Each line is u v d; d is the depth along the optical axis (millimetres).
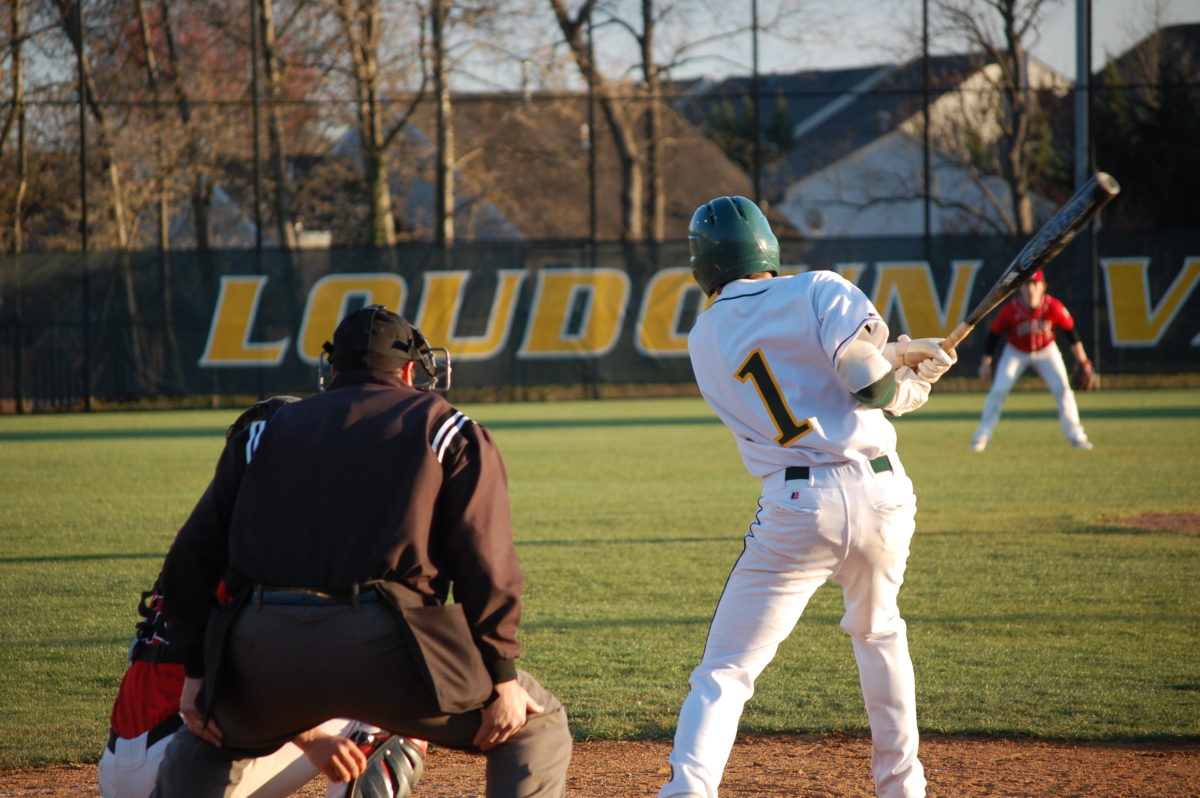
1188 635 19562
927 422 60250
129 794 10562
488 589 9281
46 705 16547
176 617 9531
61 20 86125
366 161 94750
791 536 10805
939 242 76062
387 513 9234
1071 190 106500
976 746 14602
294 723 9422
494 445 9758
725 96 85125
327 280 75188
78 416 71250
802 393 10898
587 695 16703
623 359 77312
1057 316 44500
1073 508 32875
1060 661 18094
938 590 22906
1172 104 100250
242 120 94250
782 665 18344
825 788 13266
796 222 154250
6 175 86688
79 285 73375
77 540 29500
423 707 9250
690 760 10625
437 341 76062
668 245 76812
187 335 74438
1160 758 14062
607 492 37719
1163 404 66500
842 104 160125
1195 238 74688
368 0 92125
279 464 9438
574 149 111125
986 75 109375
